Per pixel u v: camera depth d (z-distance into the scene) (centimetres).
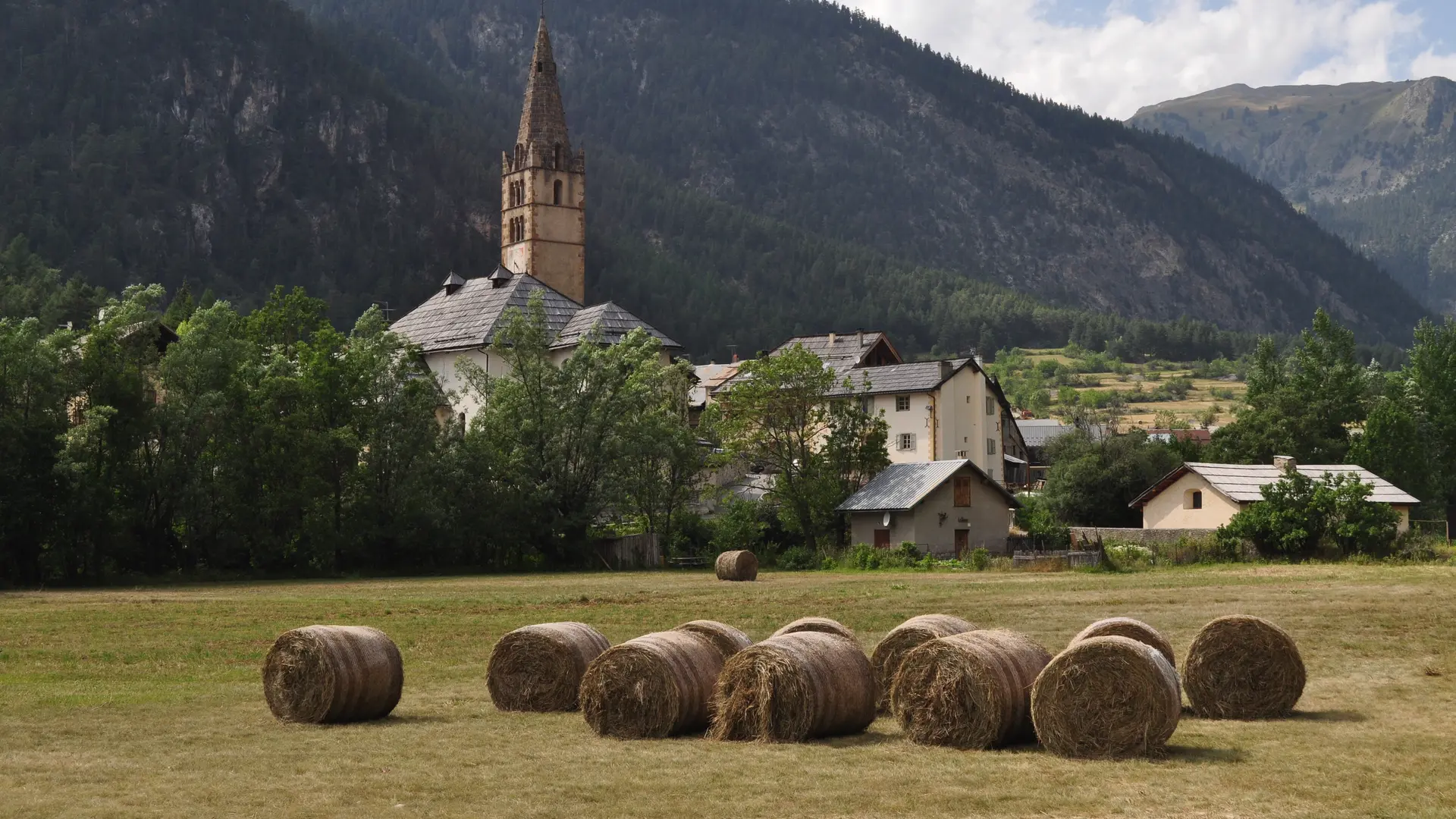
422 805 1579
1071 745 1834
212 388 7481
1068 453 9944
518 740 2011
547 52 13350
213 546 7344
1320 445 10650
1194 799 1572
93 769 1798
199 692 2547
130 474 7150
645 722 2019
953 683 1905
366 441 7850
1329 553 6588
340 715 2175
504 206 13588
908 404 11656
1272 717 2152
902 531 7994
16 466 6656
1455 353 11900
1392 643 3039
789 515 8244
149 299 7612
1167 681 1812
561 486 8225
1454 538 10950
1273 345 12075
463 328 10475
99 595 5575
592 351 8569
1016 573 6406
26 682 2722
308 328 10169
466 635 3534
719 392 9906
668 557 8231
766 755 1864
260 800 1611
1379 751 1852
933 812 1524
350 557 7600
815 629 2241
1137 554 6706
